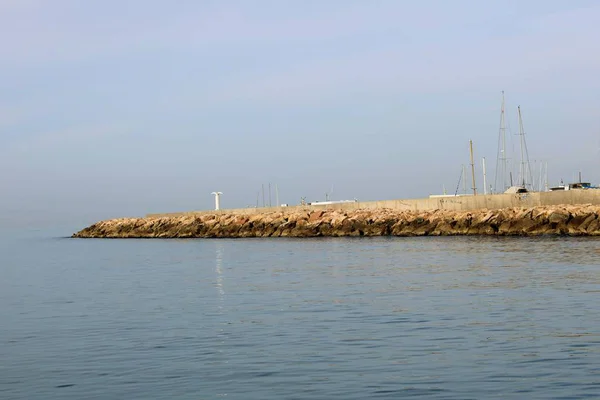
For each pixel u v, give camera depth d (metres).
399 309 29.95
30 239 171.00
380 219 99.00
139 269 59.41
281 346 23.09
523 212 85.44
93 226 160.00
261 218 116.31
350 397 17.22
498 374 18.77
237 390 18.14
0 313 33.50
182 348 23.30
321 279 43.84
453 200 96.81
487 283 38.12
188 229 126.69
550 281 37.88
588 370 18.80
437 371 19.27
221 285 42.97
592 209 81.38
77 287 45.59
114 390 18.50
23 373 20.66
